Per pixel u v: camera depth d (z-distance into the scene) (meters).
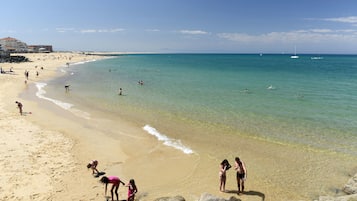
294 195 13.94
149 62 154.50
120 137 22.42
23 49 194.75
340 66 122.69
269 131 23.83
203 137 22.47
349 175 15.90
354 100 37.06
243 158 18.38
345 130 23.88
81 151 19.22
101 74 74.62
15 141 20.53
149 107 32.97
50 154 18.41
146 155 18.94
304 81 60.22
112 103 35.28
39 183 14.51
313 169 16.70
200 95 41.38
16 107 31.67
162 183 15.23
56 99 37.50
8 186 14.05
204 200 11.82
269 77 69.69
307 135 22.70
